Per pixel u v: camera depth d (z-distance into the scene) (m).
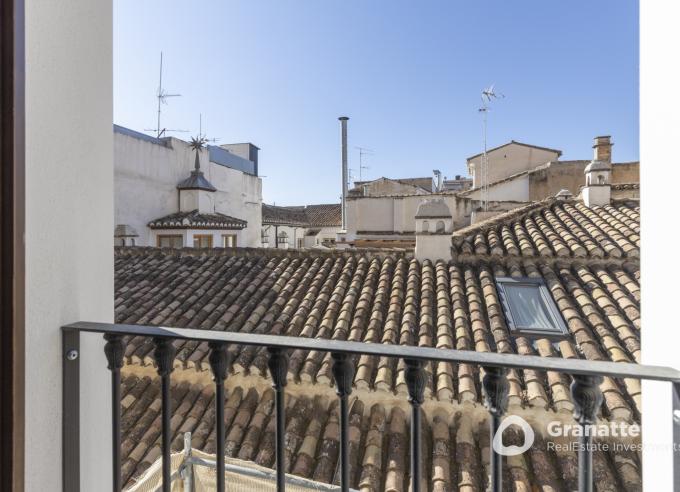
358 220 14.30
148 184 13.50
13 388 1.01
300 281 6.77
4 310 1.00
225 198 17.17
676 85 1.07
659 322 1.15
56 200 1.16
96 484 1.31
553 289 5.68
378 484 3.66
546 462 3.71
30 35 1.08
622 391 3.92
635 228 6.98
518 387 4.12
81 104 1.27
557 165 15.56
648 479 1.24
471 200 14.27
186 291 6.73
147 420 4.66
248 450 4.11
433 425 4.24
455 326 5.10
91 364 1.30
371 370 4.60
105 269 1.36
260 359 4.91
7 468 1.01
